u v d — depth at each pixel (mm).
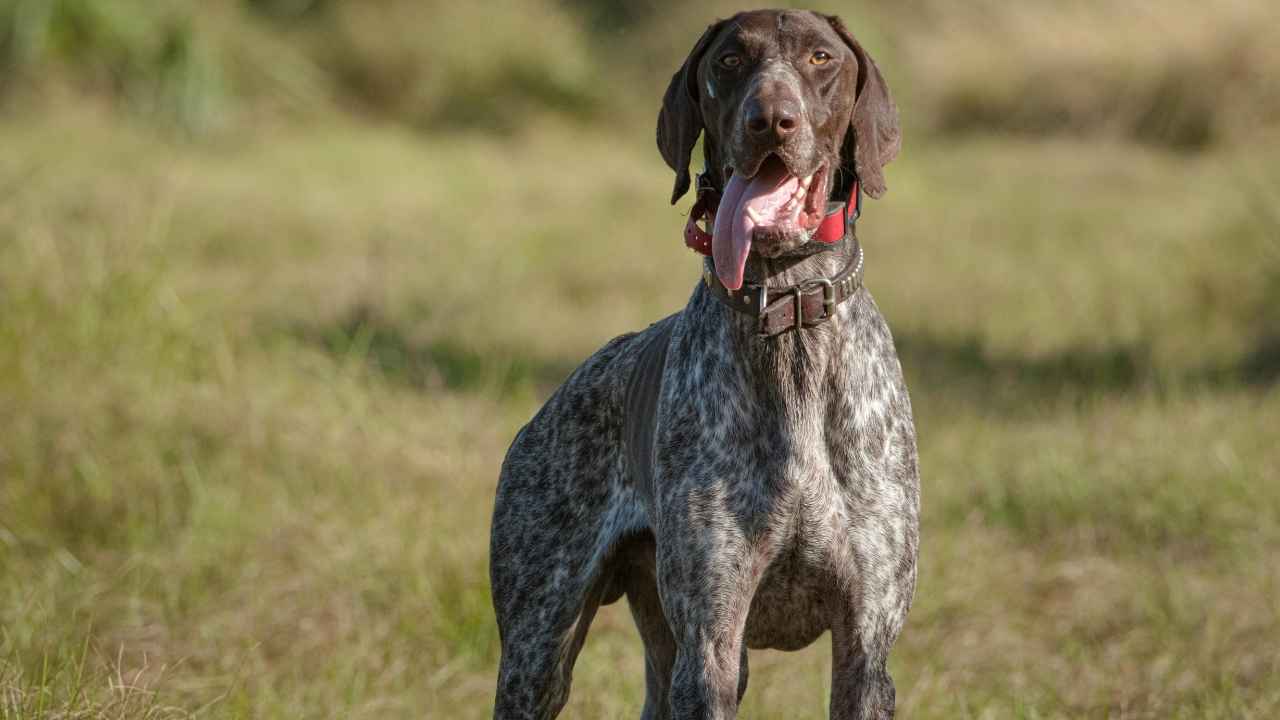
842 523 6387
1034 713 8195
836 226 6469
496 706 7367
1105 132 29359
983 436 12695
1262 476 11227
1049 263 19484
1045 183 25766
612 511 7152
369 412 12148
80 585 9453
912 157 28031
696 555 6414
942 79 31281
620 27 35125
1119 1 31469
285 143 27453
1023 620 9789
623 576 7480
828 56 6363
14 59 27703
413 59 31219
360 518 10445
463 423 12453
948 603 9852
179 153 25766
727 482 6406
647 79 33188
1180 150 28703
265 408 11648
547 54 32094
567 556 7266
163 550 9992
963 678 8938
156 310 12438
